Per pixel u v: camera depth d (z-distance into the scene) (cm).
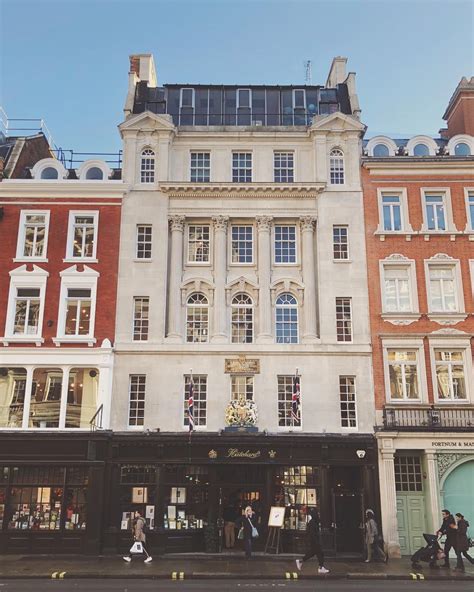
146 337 2917
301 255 3048
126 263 2984
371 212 3083
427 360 2873
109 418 2769
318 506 2672
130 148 3152
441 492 2673
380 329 2912
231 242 3088
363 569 2181
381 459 2692
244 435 2703
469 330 2916
